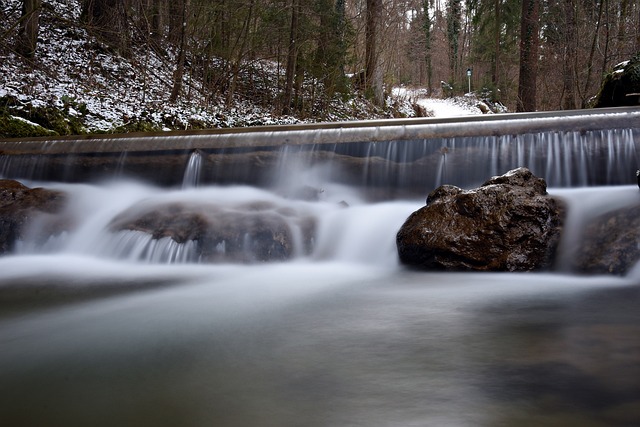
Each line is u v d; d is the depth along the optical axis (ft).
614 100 38.81
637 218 18.37
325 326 12.99
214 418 8.16
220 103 58.03
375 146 28.84
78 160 31.91
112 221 24.18
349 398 8.65
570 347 10.56
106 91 48.32
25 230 23.85
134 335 12.68
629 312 13.14
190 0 52.44
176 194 27.73
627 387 8.55
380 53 84.74
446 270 19.24
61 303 15.99
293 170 29.55
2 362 10.96
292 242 22.07
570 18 67.77
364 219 23.48
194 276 19.40
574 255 18.42
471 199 19.60
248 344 11.81
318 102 69.72
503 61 117.60
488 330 11.99
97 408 8.69
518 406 8.02
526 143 27.07
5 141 33.63
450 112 110.11
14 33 46.29
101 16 54.70
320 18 65.31
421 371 9.66
